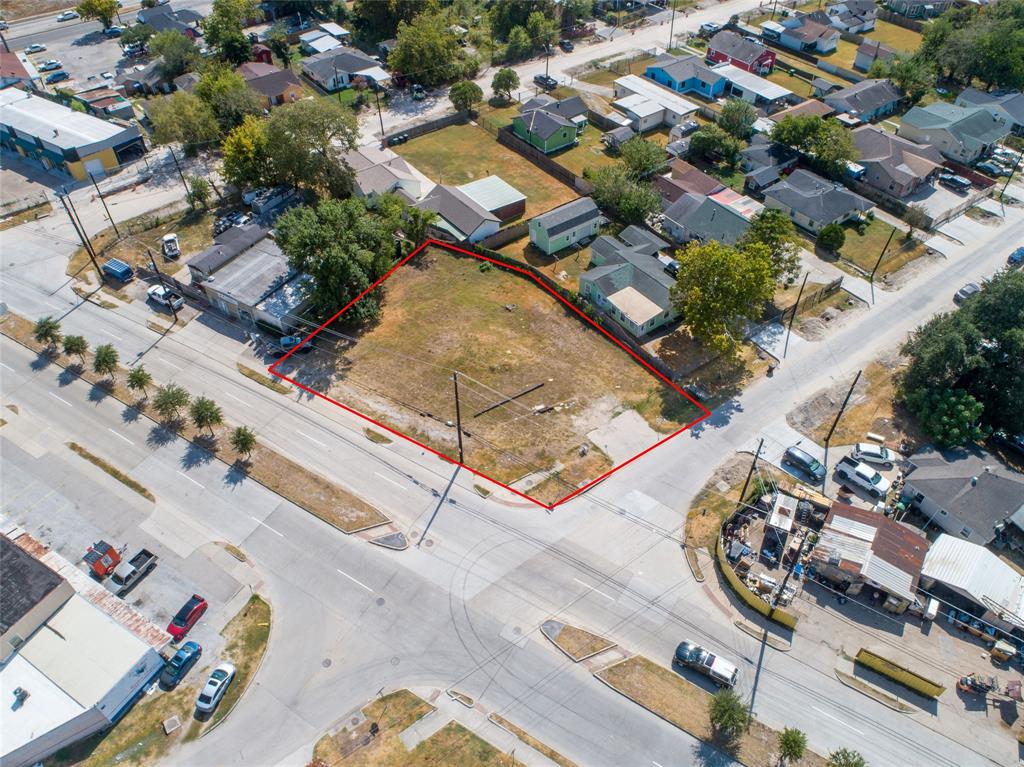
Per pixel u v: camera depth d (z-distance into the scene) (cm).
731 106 11244
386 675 5178
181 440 6844
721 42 13750
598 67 13850
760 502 6334
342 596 5650
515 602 5606
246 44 13050
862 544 5753
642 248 8825
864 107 11938
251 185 10031
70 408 7150
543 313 8325
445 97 12775
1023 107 11625
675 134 11444
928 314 8306
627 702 5034
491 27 15012
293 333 7975
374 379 7456
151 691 5122
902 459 6712
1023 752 4831
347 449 6756
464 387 7369
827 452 6788
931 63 12781
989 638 5381
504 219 9831
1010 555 6041
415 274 8856
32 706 4738
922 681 5016
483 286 8694
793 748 4591
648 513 6234
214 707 4991
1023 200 10238
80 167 10300
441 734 4872
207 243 9238
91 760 4756
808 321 8244
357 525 6125
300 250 7569
